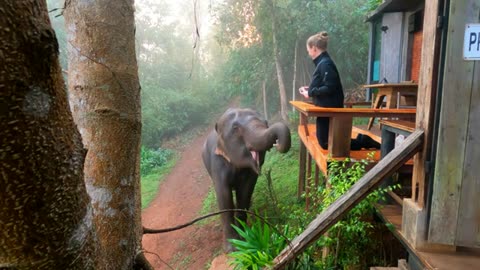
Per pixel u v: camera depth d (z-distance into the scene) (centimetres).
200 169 1123
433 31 216
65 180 53
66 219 54
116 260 97
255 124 471
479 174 213
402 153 230
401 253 334
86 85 95
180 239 661
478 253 223
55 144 50
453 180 216
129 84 99
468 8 202
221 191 525
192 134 1588
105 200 95
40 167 48
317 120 412
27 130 46
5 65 42
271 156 957
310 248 352
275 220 506
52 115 49
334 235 334
